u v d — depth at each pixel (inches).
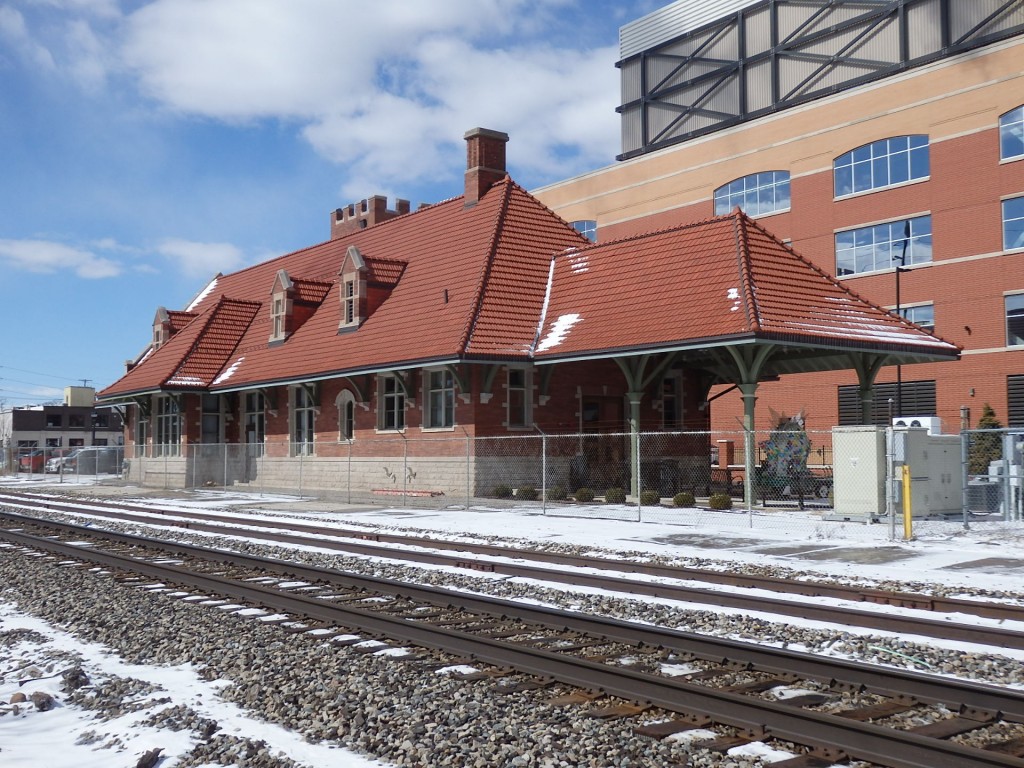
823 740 227.6
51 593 488.4
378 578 493.4
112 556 587.2
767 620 389.4
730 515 873.5
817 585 448.5
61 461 2113.7
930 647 338.0
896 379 1590.8
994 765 202.4
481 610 413.7
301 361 1333.7
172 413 1612.9
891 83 1605.6
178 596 469.4
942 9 1664.6
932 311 1541.6
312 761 230.1
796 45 1936.5
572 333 1048.8
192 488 1524.4
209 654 343.9
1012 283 1441.9
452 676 301.6
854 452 813.2
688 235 1056.2
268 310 1625.2
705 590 441.7
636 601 434.9
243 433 1556.3
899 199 1588.3
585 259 1171.3
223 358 1577.3
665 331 928.9
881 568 531.2
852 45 1831.9
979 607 396.8
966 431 733.3
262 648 349.7
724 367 1104.2
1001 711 249.0
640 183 2046.0
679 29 2191.2
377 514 960.9
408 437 1171.9
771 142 1795.0
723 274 957.8
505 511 959.0
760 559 575.2
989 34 1604.3
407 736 243.8
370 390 1245.1
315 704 275.7
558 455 1137.4
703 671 301.6
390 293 1317.7
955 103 1515.7
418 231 1427.2
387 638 359.9
